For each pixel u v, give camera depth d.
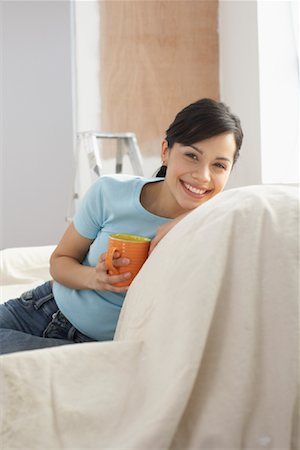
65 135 4.34
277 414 0.79
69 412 0.80
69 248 1.35
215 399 0.80
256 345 0.80
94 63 3.74
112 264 1.08
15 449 0.77
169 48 3.79
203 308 0.80
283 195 0.88
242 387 0.79
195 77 3.82
